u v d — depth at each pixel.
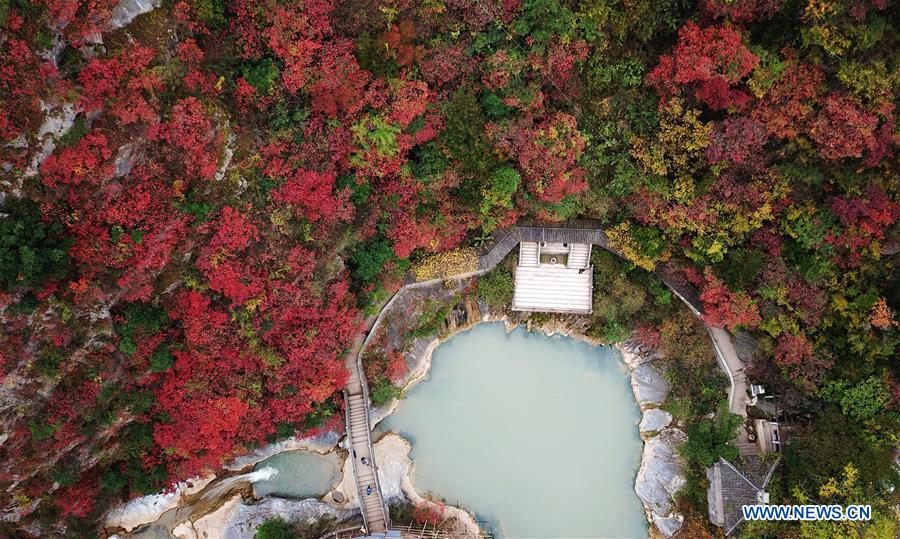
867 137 18.30
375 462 26.92
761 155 20.92
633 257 24.73
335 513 27.00
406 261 25.03
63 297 17.95
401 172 22.38
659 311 26.73
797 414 24.78
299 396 24.12
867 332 22.08
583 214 25.78
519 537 27.86
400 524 26.52
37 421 19.03
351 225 22.72
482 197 23.64
